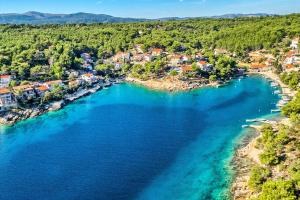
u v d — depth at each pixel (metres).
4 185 122.25
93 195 114.06
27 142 163.00
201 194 111.50
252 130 165.38
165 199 109.88
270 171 116.75
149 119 192.12
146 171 129.00
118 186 119.06
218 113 198.25
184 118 191.38
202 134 164.62
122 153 145.75
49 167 135.00
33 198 113.56
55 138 166.75
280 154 127.25
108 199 111.56
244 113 195.25
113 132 172.50
